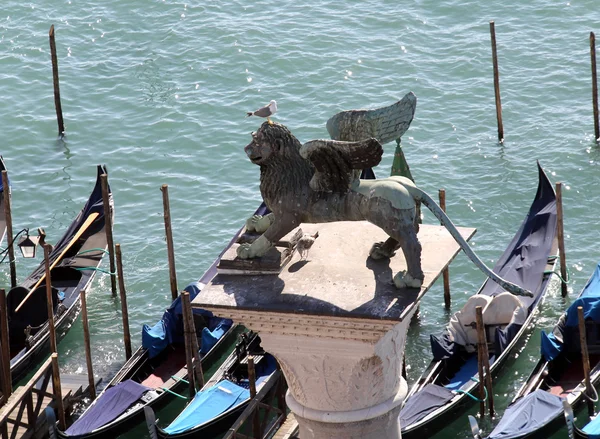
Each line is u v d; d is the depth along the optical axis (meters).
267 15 71.31
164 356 39.62
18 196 54.56
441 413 34.56
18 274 47.88
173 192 53.72
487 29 68.19
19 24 71.94
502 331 37.88
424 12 70.44
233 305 15.47
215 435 34.47
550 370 36.97
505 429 32.88
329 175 15.38
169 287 45.91
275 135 15.49
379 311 14.92
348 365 15.89
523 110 59.25
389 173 53.97
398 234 15.26
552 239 44.31
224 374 37.66
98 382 39.53
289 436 33.88
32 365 40.03
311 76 64.31
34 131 60.22
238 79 64.62
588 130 56.62
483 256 47.06
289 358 16.14
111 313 44.38
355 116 15.79
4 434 33.69
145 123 60.62
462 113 59.38
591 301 37.88
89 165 57.22
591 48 55.06
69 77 65.81
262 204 50.19
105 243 47.38
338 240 16.89
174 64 66.69
